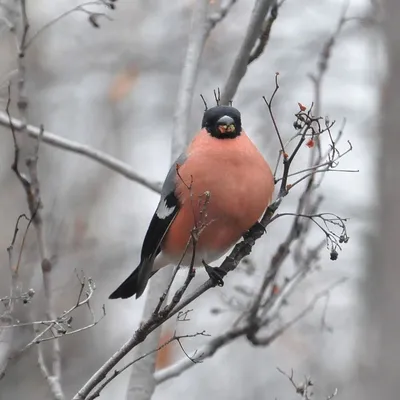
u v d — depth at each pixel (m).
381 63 12.23
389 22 11.22
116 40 16.89
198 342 13.88
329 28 15.41
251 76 15.75
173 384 15.70
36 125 16.66
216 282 6.94
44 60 17.06
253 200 7.39
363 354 11.38
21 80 8.33
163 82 17.02
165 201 7.71
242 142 7.55
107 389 15.22
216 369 15.81
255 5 8.71
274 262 8.12
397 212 10.96
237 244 7.28
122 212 16.89
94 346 15.05
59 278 13.37
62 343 14.74
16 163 7.71
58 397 7.03
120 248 15.45
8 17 8.98
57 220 12.66
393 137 11.07
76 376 14.70
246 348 15.73
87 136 17.25
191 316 14.02
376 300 11.06
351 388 12.76
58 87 16.89
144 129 17.16
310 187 8.18
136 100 17.00
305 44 15.52
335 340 14.63
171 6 16.78
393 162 11.05
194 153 7.57
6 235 15.31
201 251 7.74
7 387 13.74
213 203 7.39
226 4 9.90
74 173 16.70
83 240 14.41
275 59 15.70
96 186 16.62
